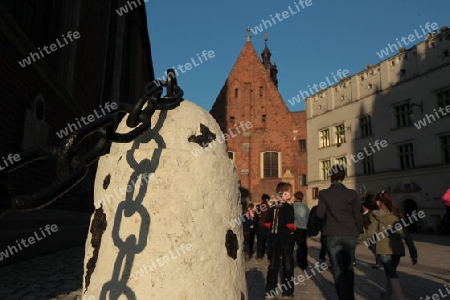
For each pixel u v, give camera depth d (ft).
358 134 88.53
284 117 110.73
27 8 22.57
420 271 24.17
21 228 21.34
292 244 15.85
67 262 21.66
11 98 19.20
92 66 38.24
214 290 4.44
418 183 72.69
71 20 29.09
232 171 5.24
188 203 4.50
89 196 38.58
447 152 69.62
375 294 16.56
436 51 72.64
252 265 26.07
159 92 3.76
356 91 89.86
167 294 4.20
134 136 2.83
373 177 82.79
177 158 4.64
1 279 16.17
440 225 65.57
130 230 4.41
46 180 23.93
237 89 115.75
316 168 100.07
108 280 4.36
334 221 12.36
